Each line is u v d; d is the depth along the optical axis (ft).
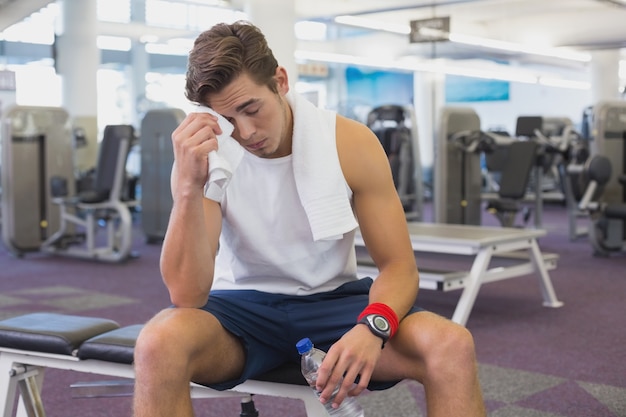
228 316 4.64
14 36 30.37
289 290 4.94
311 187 4.69
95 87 30.68
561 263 18.11
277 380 4.89
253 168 4.76
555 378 9.11
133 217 29.73
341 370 4.19
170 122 21.53
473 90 30.50
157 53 32.65
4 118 20.25
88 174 25.95
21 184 20.52
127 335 5.47
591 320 12.21
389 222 4.82
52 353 5.48
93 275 17.37
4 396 5.68
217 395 5.78
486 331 11.51
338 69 26.84
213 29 4.44
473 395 4.14
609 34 26.08
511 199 20.53
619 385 8.82
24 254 20.92
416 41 25.43
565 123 29.71
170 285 4.43
